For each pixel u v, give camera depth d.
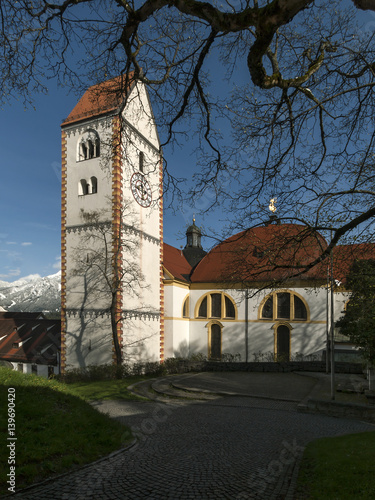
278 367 28.64
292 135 7.71
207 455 8.91
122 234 30.31
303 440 10.81
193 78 6.65
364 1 3.84
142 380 26.14
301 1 4.31
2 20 6.05
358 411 15.84
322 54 6.61
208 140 8.02
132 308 31.08
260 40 4.96
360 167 8.33
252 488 6.70
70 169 32.66
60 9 5.98
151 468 7.70
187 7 5.03
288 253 8.41
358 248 9.24
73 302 31.11
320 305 34.59
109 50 6.92
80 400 11.75
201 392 21.75
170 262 41.62
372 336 17.47
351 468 7.22
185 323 39.81
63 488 6.31
